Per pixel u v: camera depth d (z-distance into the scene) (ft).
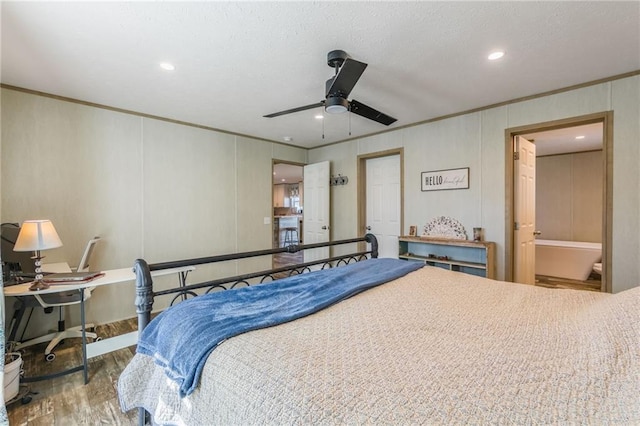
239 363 3.17
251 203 15.51
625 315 3.30
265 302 4.90
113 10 5.56
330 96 7.54
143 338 4.64
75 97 9.93
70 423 5.76
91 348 7.41
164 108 11.09
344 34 6.45
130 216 11.37
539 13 5.77
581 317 4.01
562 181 18.78
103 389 6.87
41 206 9.48
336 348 3.35
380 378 2.74
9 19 5.76
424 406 2.35
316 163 17.57
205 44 6.81
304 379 2.76
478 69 8.09
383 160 15.12
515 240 10.87
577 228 18.31
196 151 13.32
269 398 2.68
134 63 7.66
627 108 8.34
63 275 7.63
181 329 4.10
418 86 9.21
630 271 8.32
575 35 6.50
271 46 6.91
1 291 5.36
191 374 3.37
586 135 14.10
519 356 3.11
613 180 8.56
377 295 5.37
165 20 5.91
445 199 12.18
